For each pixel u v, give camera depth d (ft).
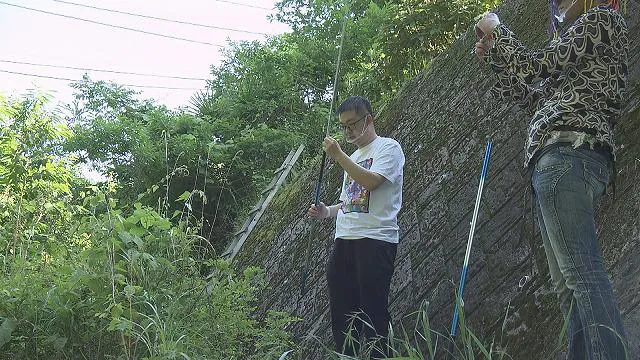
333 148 10.99
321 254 17.11
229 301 11.28
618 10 8.14
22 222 14.52
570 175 7.11
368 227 11.03
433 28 23.61
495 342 9.99
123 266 10.51
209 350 10.54
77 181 20.33
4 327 9.68
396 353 8.54
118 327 9.09
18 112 21.04
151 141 39.01
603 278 6.85
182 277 10.94
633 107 10.34
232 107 43.86
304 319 15.67
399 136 18.51
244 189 35.81
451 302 11.66
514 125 13.17
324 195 20.07
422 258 13.29
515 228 11.23
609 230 9.27
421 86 19.43
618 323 6.70
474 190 13.05
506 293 10.49
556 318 9.08
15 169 18.01
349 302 11.23
